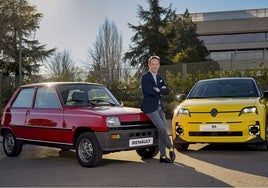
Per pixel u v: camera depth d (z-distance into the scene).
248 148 10.17
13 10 35.75
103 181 6.85
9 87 24.44
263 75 19.19
